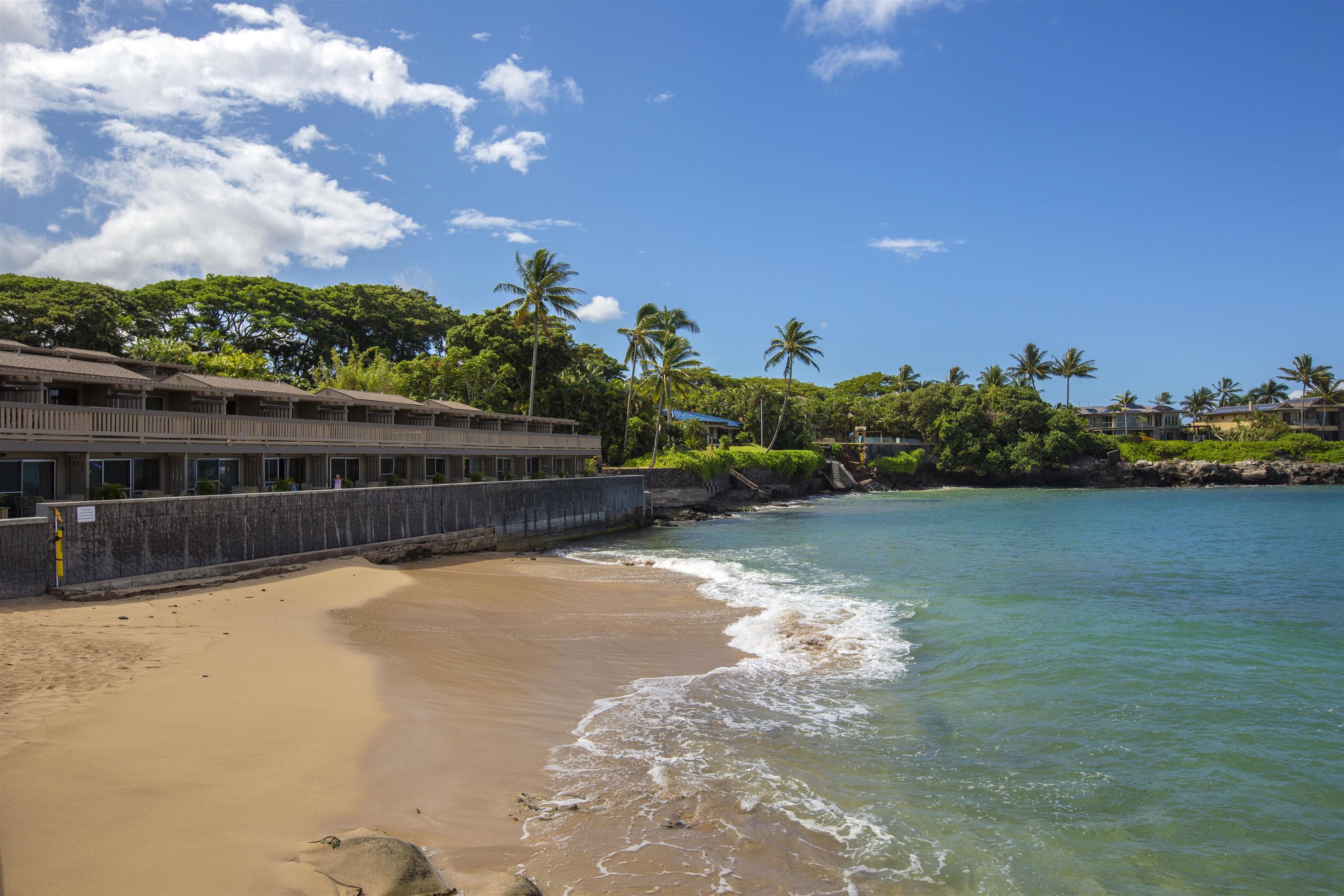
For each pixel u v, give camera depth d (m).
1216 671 15.09
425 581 24.25
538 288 54.56
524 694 12.87
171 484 26.36
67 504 18.27
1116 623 19.62
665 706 12.72
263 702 10.85
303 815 7.56
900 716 12.44
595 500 48.03
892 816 8.84
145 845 6.55
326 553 26.34
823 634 18.06
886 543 40.69
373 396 40.34
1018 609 21.52
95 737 8.89
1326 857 8.18
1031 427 103.88
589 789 9.12
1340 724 12.05
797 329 88.06
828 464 95.12
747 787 9.45
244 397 32.19
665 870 7.30
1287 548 37.53
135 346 42.72
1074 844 8.30
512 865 7.22
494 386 60.75
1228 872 7.87
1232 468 102.56
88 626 14.95
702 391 105.06
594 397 68.69
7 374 23.48
